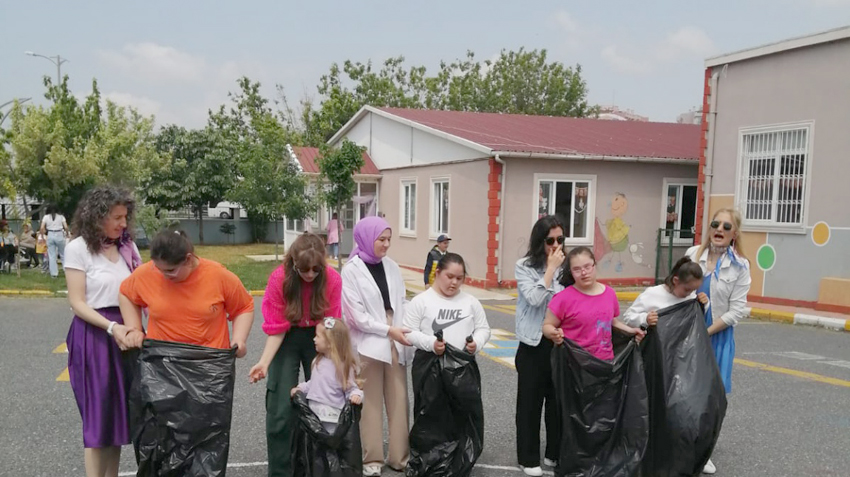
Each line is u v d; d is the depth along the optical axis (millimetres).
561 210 15516
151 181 29719
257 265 18875
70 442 4730
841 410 5930
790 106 12594
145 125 27672
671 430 4062
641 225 16219
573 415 4031
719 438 5145
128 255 3773
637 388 4012
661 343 4215
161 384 3371
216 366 3461
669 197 16516
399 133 19531
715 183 14125
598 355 4137
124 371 3633
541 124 20453
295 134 36000
